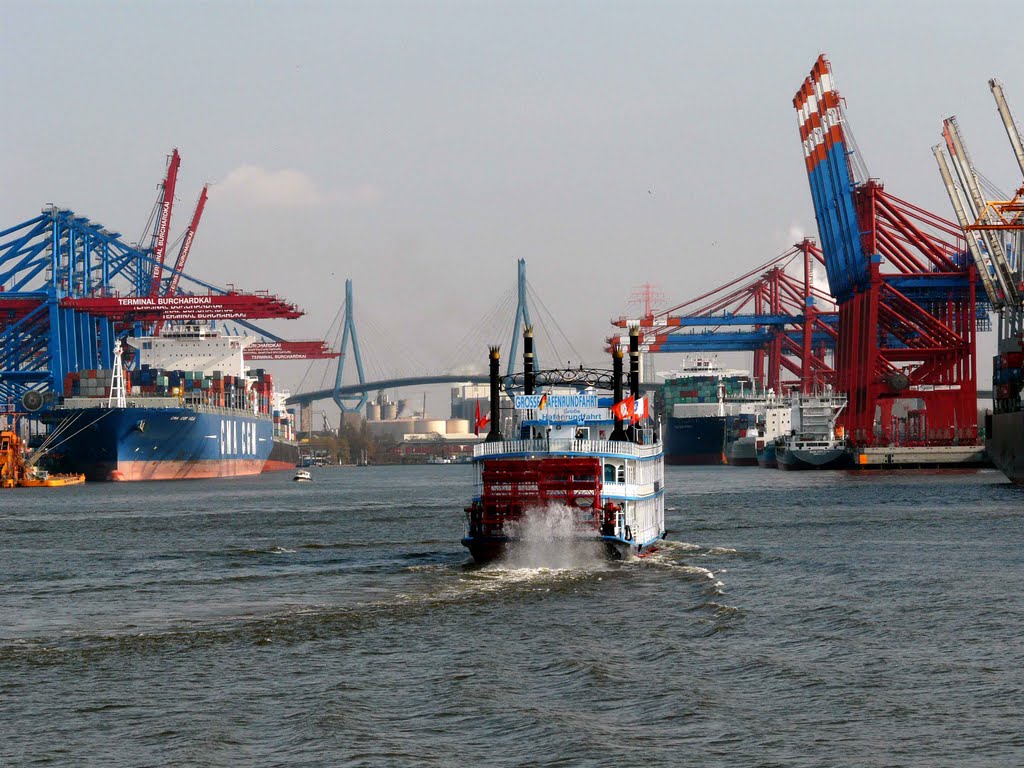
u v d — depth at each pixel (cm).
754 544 15188
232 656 8538
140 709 7225
